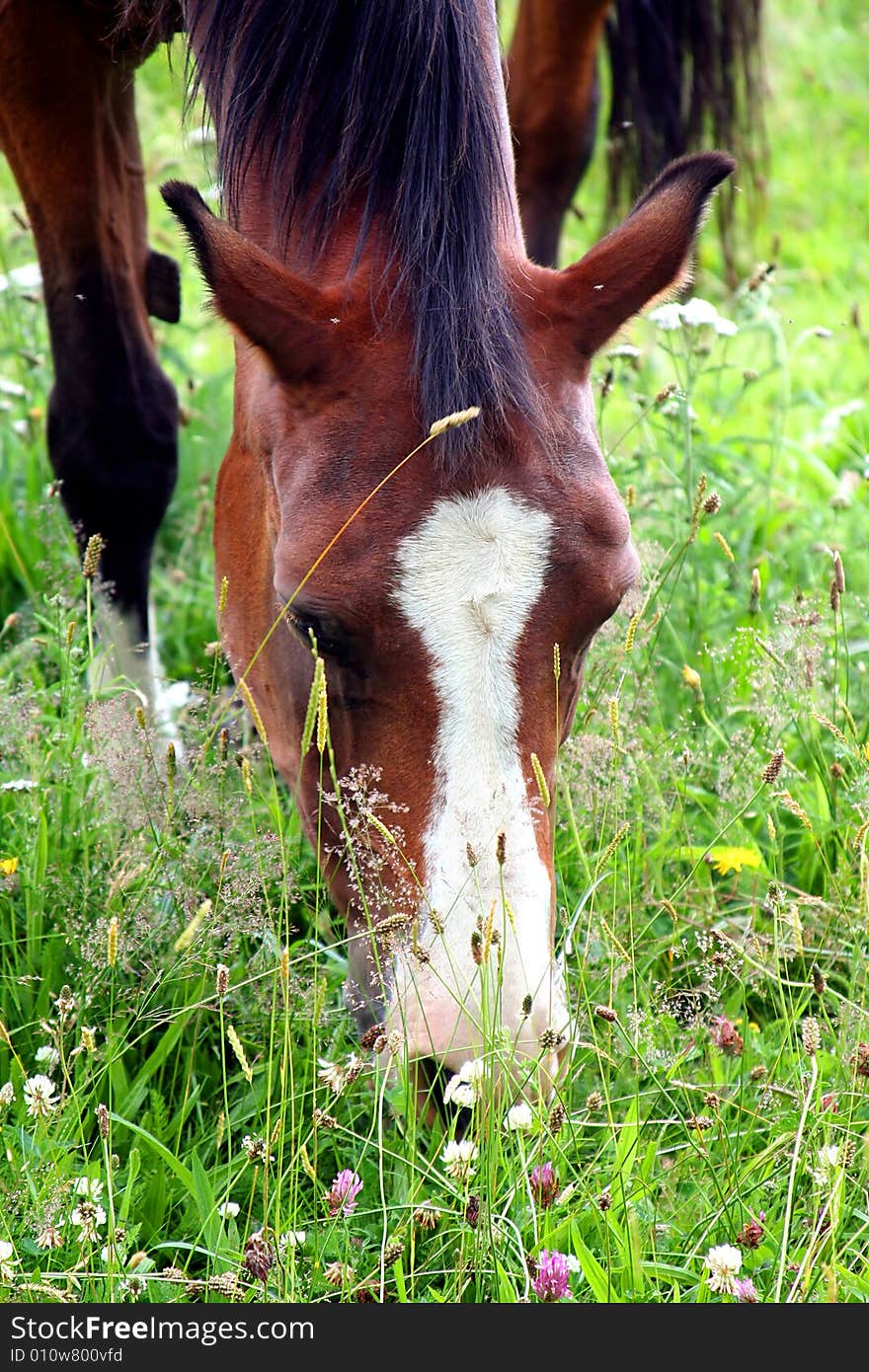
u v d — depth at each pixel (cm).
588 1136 409
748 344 958
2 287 687
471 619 341
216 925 425
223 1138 409
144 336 584
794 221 1158
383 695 350
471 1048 336
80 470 582
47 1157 362
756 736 514
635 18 779
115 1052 409
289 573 357
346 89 392
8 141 541
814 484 816
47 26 504
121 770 459
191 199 363
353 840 377
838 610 507
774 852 420
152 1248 370
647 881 483
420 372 351
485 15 404
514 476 346
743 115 835
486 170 367
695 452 641
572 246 1084
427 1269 361
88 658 503
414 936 341
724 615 612
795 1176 346
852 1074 387
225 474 466
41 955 453
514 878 340
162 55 1033
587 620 354
